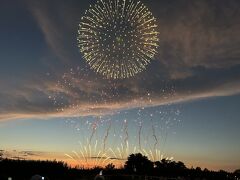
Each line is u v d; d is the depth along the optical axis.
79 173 81.75
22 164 87.12
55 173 85.69
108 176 83.69
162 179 89.94
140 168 99.00
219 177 114.75
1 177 82.00
